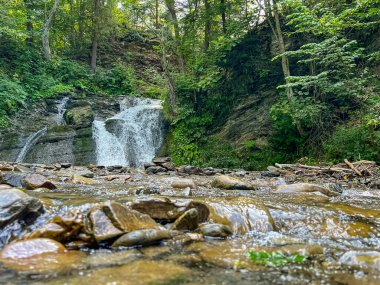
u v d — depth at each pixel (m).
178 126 16.91
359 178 8.52
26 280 1.73
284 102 12.55
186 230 2.96
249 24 16.16
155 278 1.78
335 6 13.75
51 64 21.94
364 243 2.80
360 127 10.71
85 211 2.79
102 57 27.20
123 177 7.71
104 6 25.61
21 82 19.16
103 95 21.52
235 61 16.25
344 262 2.13
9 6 20.20
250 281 1.79
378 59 11.76
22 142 15.52
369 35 13.01
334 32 11.48
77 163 15.47
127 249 2.40
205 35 17.97
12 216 2.84
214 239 2.79
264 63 15.48
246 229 3.22
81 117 17.42
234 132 15.09
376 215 3.83
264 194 5.27
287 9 14.19
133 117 18.50
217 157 14.59
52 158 15.14
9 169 8.53
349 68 11.29
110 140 16.77
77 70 22.77
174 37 18.73
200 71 16.45
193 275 1.87
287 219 3.61
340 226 3.41
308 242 2.75
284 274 1.91
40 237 2.47
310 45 11.31
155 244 2.54
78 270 1.90
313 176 9.23
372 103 10.63
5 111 16.50
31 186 5.20
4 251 2.19
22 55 20.58
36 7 23.47
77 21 25.50
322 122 12.37
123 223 2.63
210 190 5.75
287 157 13.04
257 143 13.87
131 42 29.80
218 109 16.53
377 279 1.83
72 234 2.54
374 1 10.71
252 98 15.48
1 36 19.31
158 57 29.19
